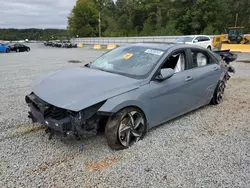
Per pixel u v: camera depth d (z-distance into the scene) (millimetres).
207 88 4770
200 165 2912
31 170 2738
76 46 46656
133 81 3355
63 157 3027
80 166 2838
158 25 56906
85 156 3059
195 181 2602
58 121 2885
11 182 2516
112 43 45188
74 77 3504
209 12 43906
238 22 47656
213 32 41312
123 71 3686
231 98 5941
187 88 4117
